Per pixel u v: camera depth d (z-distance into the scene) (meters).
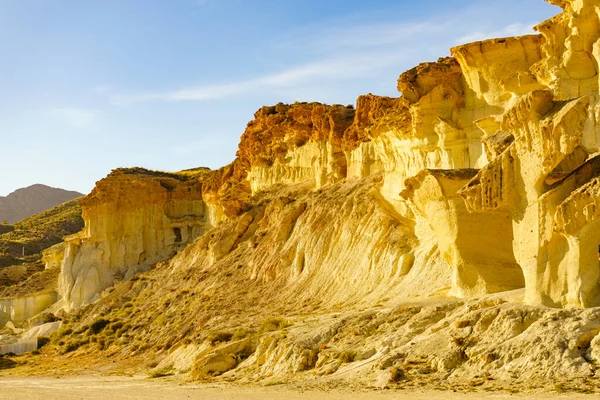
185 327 47.78
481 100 34.72
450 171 26.44
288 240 52.56
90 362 49.56
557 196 19.22
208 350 33.97
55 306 81.62
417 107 37.53
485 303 21.70
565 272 18.81
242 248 60.38
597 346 16.45
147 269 79.50
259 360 28.45
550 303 19.06
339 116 56.75
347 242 44.19
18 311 83.56
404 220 41.06
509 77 32.31
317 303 41.44
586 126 27.00
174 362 38.12
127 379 35.50
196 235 81.38
